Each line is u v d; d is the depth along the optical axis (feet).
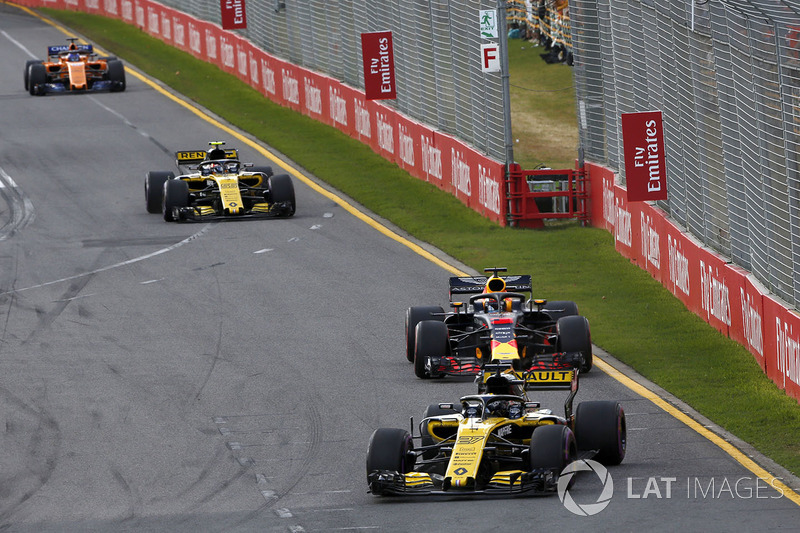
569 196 325.21
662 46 257.75
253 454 162.91
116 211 342.64
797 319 179.32
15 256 294.46
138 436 172.35
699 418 173.68
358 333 226.58
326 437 169.27
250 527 133.69
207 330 230.68
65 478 155.63
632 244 284.41
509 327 187.73
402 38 391.65
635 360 206.80
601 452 148.87
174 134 448.65
